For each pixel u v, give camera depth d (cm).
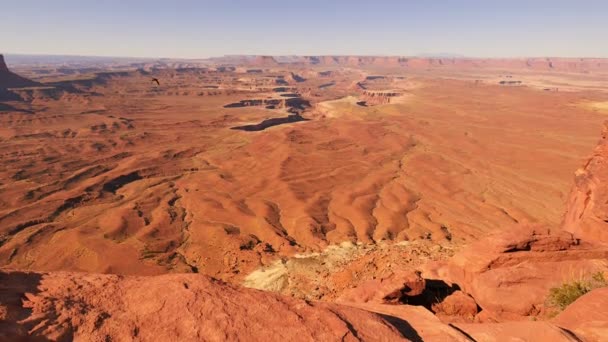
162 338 546
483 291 1365
